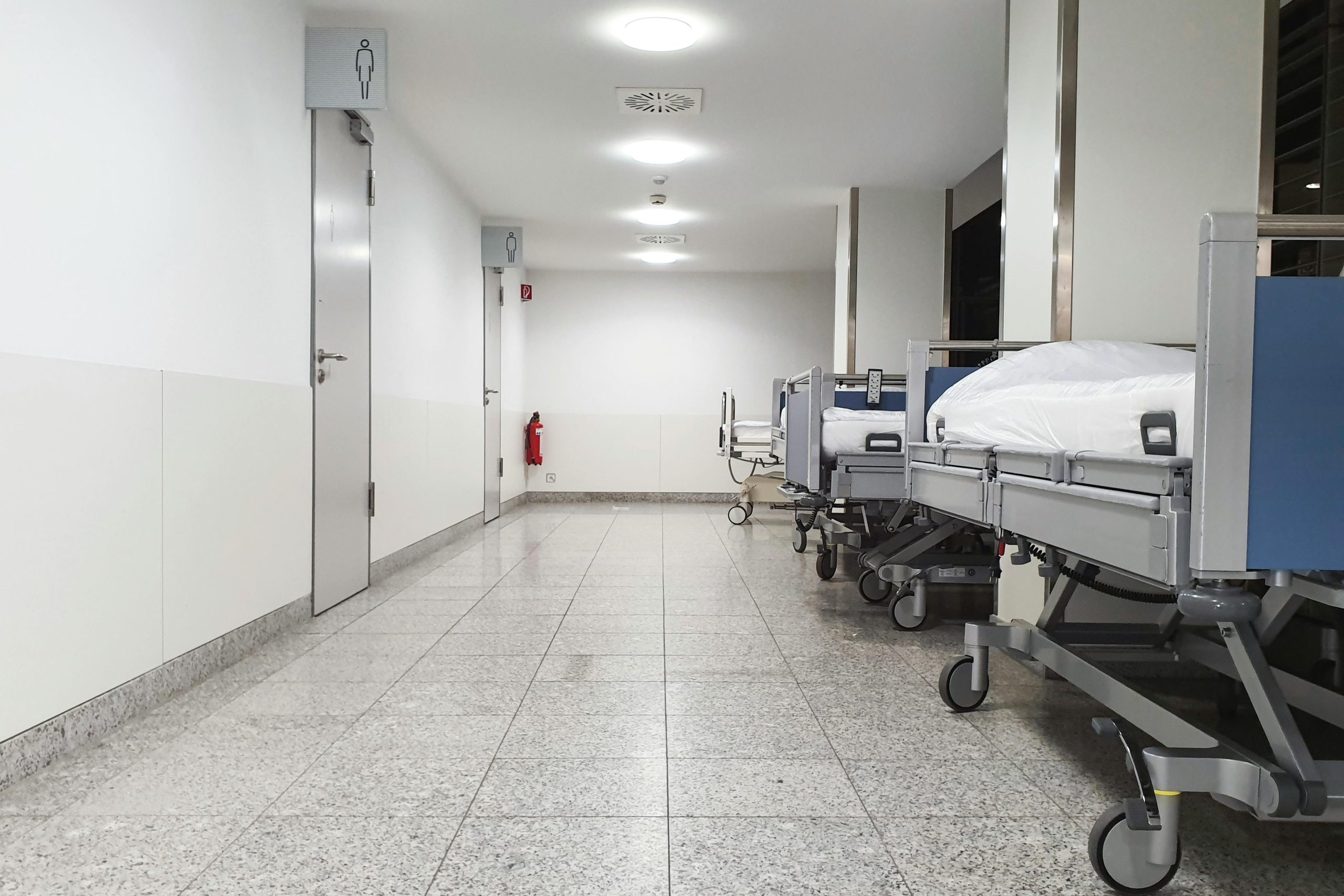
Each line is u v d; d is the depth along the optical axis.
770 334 9.99
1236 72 3.02
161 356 2.49
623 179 6.16
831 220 7.36
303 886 1.45
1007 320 3.48
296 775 1.93
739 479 9.99
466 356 6.72
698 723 2.31
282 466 3.32
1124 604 3.00
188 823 1.69
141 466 2.37
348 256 4.04
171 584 2.52
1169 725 1.62
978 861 1.55
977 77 4.41
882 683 2.70
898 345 6.38
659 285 9.97
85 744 2.11
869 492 3.54
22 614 1.90
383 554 4.64
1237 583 1.31
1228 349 1.23
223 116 2.86
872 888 1.45
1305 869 1.54
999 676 2.77
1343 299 1.23
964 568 3.40
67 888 1.44
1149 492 1.40
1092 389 1.80
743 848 1.59
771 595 4.19
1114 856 1.44
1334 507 1.25
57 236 2.04
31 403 1.93
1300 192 3.35
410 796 1.82
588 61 4.21
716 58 4.21
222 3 2.85
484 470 7.46
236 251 2.96
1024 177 3.35
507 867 1.51
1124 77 3.01
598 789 1.86
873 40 4.01
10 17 1.88
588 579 4.64
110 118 2.25
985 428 2.28
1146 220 3.03
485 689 2.60
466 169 5.93
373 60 3.57
